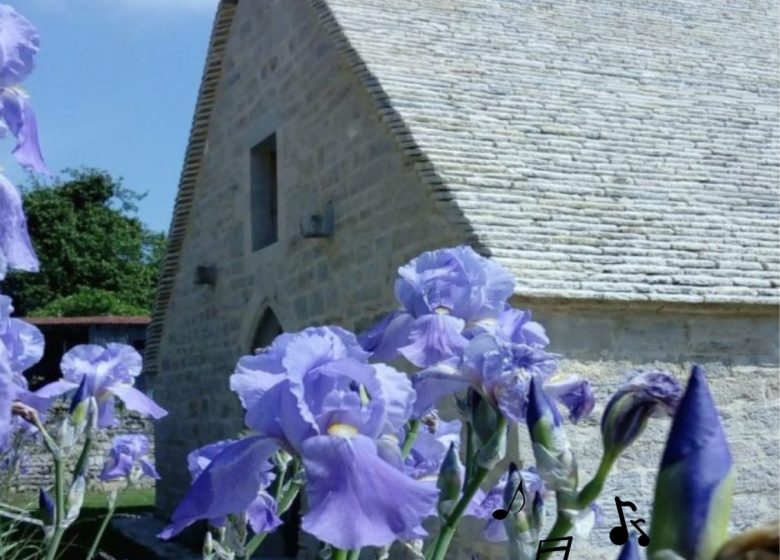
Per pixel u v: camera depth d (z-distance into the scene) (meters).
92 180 45.72
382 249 11.27
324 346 1.76
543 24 14.41
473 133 11.02
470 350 2.09
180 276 18.34
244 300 15.41
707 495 0.87
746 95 14.06
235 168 16.02
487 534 2.42
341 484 1.55
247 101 15.62
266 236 15.28
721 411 9.85
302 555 12.77
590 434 9.12
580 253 9.58
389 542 1.57
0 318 2.46
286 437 1.69
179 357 18.16
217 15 16.39
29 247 2.25
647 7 16.16
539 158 10.99
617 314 9.47
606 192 10.76
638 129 12.30
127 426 19.84
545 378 2.10
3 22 2.35
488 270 2.42
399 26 12.95
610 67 13.70
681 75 14.10
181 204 17.97
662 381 1.74
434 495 1.55
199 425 17.06
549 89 12.62
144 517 18.44
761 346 10.15
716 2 17.09
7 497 3.85
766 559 0.80
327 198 12.73
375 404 1.71
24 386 2.67
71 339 28.08
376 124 11.48
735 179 11.80
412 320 2.39
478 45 13.17
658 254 9.96
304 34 13.57
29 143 2.40
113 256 45.50
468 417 2.13
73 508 2.56
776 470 10.04
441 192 9.93
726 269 10.03
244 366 1.76
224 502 1.68
